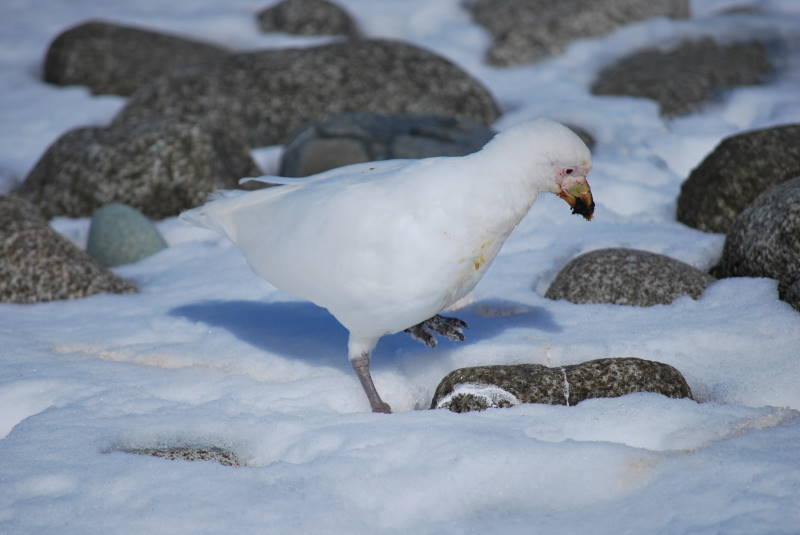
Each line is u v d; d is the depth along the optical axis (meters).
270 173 18.42
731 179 13.16
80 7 27.17
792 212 10.30
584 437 7.33
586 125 19.42
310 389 8.68
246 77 20.44
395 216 7.77
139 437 7.75
